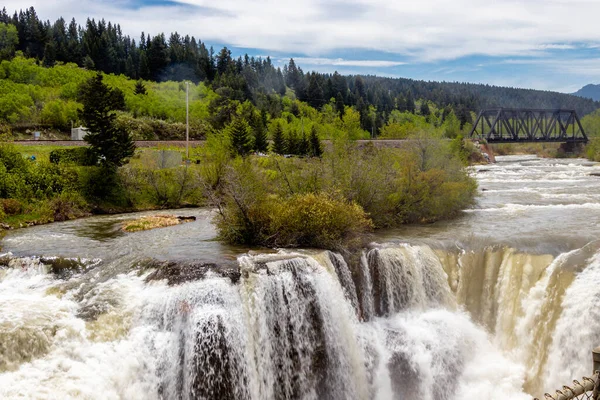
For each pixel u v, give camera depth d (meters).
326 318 22.92
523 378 22.52
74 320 19.16
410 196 35.91
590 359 20.89
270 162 44.88
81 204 45.97
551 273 23.86
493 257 26.47
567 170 82.56
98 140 49.69
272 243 27.16
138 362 18.69
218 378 19.38
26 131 102.00
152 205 50.94
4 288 23.38
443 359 22.91
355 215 27.89
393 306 25.64
